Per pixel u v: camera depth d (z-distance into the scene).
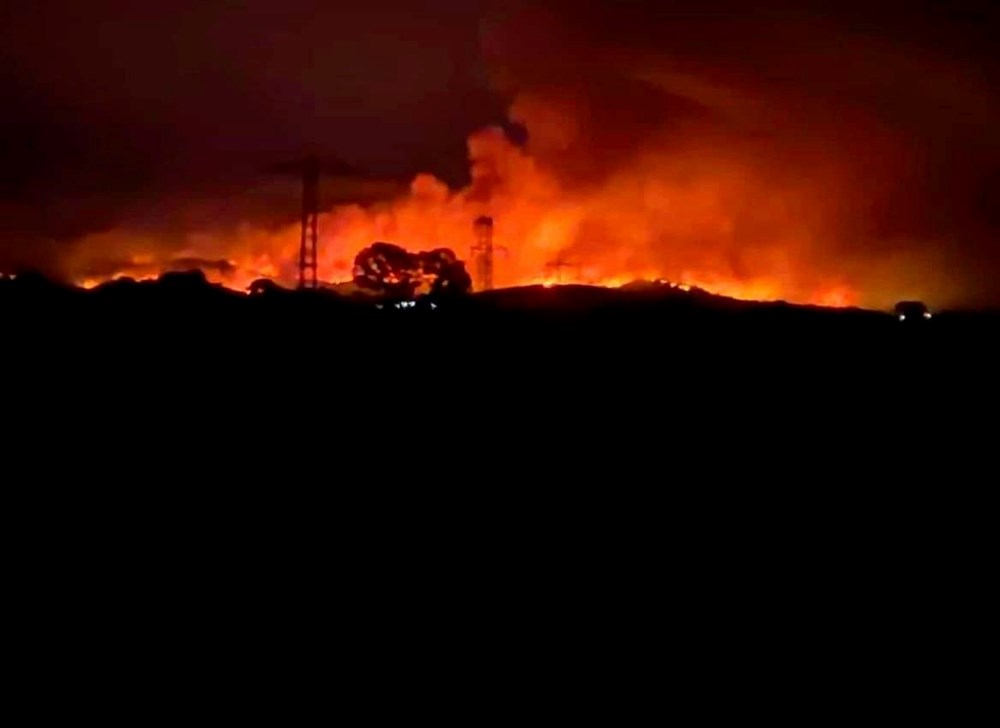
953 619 10.19
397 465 15.55
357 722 7.72
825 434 18.42
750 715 8.05
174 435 16.70
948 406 21.02
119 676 8.41
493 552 11.87
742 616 10.16
